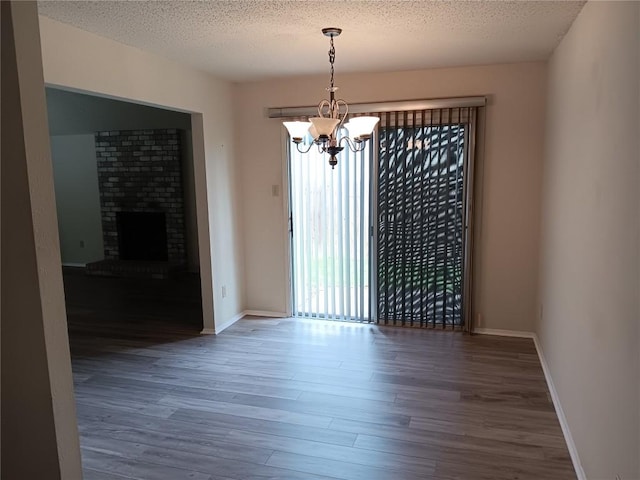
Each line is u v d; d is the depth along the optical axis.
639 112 1.58
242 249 4.98
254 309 5.08
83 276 7.26
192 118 4.26
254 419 2.92
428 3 2.49
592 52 2.26
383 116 4.34
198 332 4.57
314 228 4.75
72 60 2.87
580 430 2.36
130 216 7.48
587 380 2.24
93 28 2.90
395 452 2.55
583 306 2.36
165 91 3.71
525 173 4.11
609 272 1.91
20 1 1.45
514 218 4.19
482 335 4.34
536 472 2.37
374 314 4.66
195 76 4.09
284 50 3.46
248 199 4.90
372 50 3.48
